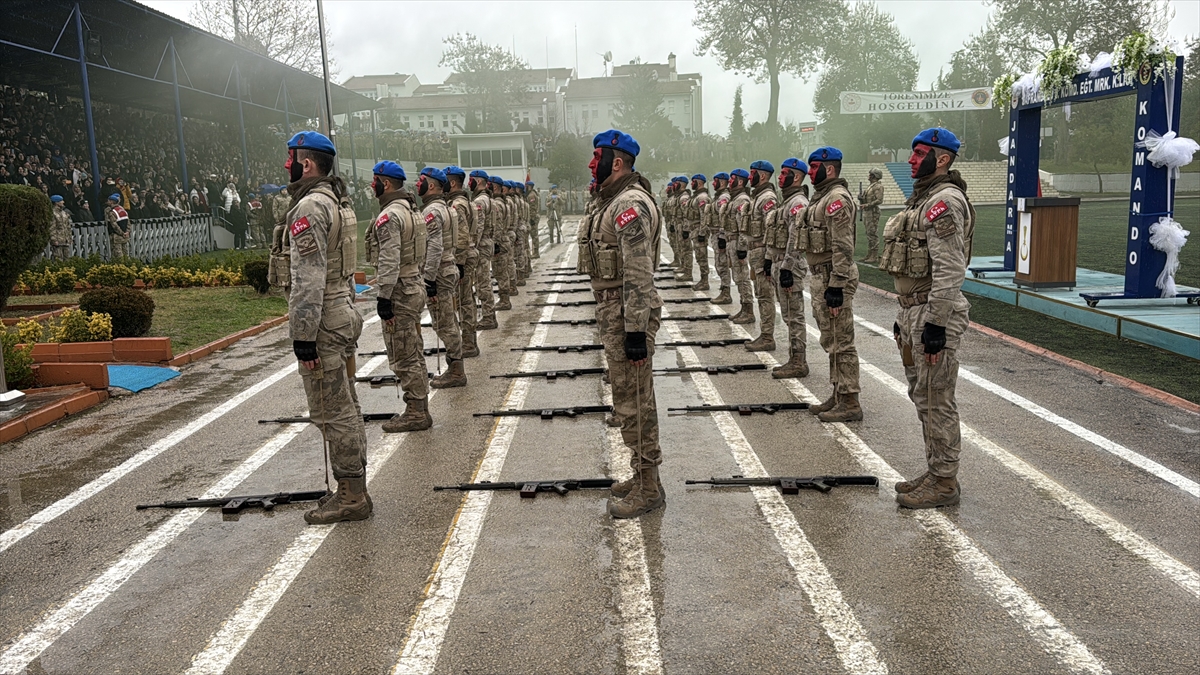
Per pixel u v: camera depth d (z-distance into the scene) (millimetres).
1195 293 10703
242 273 16156
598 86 81812
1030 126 13805
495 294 15914
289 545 4594
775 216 8172
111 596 4059
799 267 8031
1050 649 3344
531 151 56312
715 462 5766
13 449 6578
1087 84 11898
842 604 3750
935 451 4824
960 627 3529
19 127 24891
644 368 4801
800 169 7906
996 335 9812
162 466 6043
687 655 3371
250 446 6473
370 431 6801
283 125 41156
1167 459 5512
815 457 5797
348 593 3994
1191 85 53500
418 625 3662
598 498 5160
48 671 3414
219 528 4875
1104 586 3846
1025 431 6199
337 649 3494
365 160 50812
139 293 10930
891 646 3398
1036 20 49750
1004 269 14312
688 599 3838
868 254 18844
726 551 4340
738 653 3375
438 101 83625
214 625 3738
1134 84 10719
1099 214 33062
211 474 5840
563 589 3965
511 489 5320
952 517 4695
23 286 15203
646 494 4902
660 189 54906
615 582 4023
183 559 4461
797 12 50688
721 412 7047
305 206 4570
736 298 14117
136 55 26734
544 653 3410
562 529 4688
